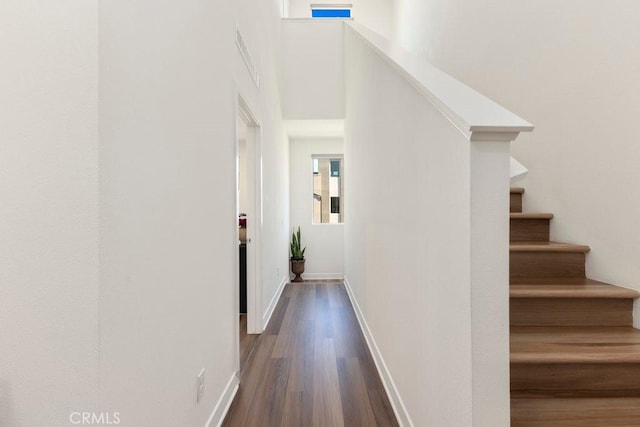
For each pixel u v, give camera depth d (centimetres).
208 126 171
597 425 115
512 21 246
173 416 130
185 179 142
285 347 288
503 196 101
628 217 162
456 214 110
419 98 147
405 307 172
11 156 89
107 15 91
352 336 314
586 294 156
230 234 212
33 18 89
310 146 630
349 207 464
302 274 627
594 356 127
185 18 141
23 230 89
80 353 88
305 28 485
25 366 89
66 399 88
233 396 208
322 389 217
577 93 190
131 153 102
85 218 88
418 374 151
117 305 96
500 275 101
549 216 211
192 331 149
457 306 110
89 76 88
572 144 195
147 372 111
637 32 155
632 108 159
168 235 126
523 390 132
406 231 169
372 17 684
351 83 407
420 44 467
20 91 89
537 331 153
